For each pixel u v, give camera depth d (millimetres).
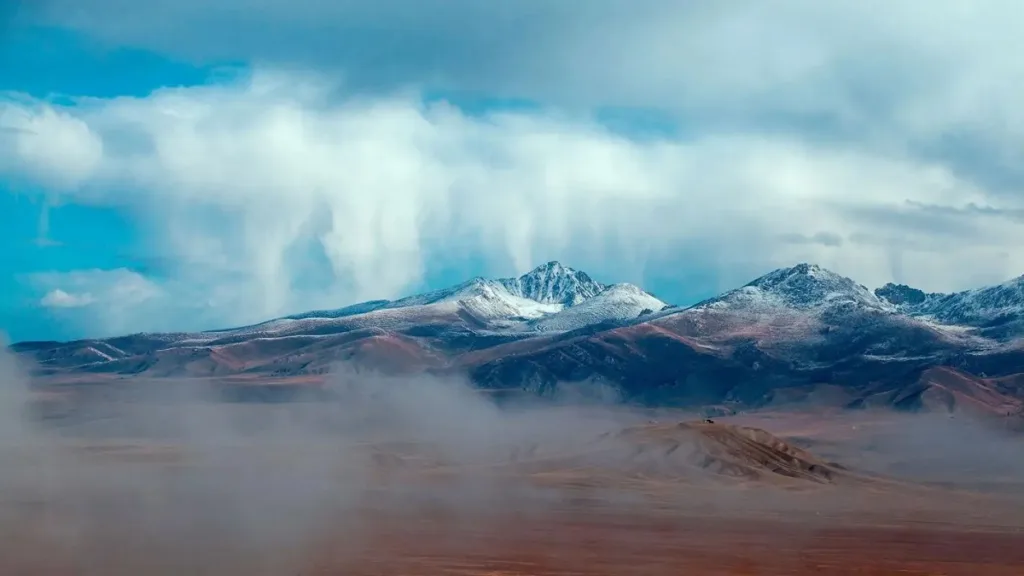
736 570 136625
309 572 122875
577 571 130375
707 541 164500
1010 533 186375
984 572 141125
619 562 139375
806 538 172125
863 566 143250
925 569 142375
